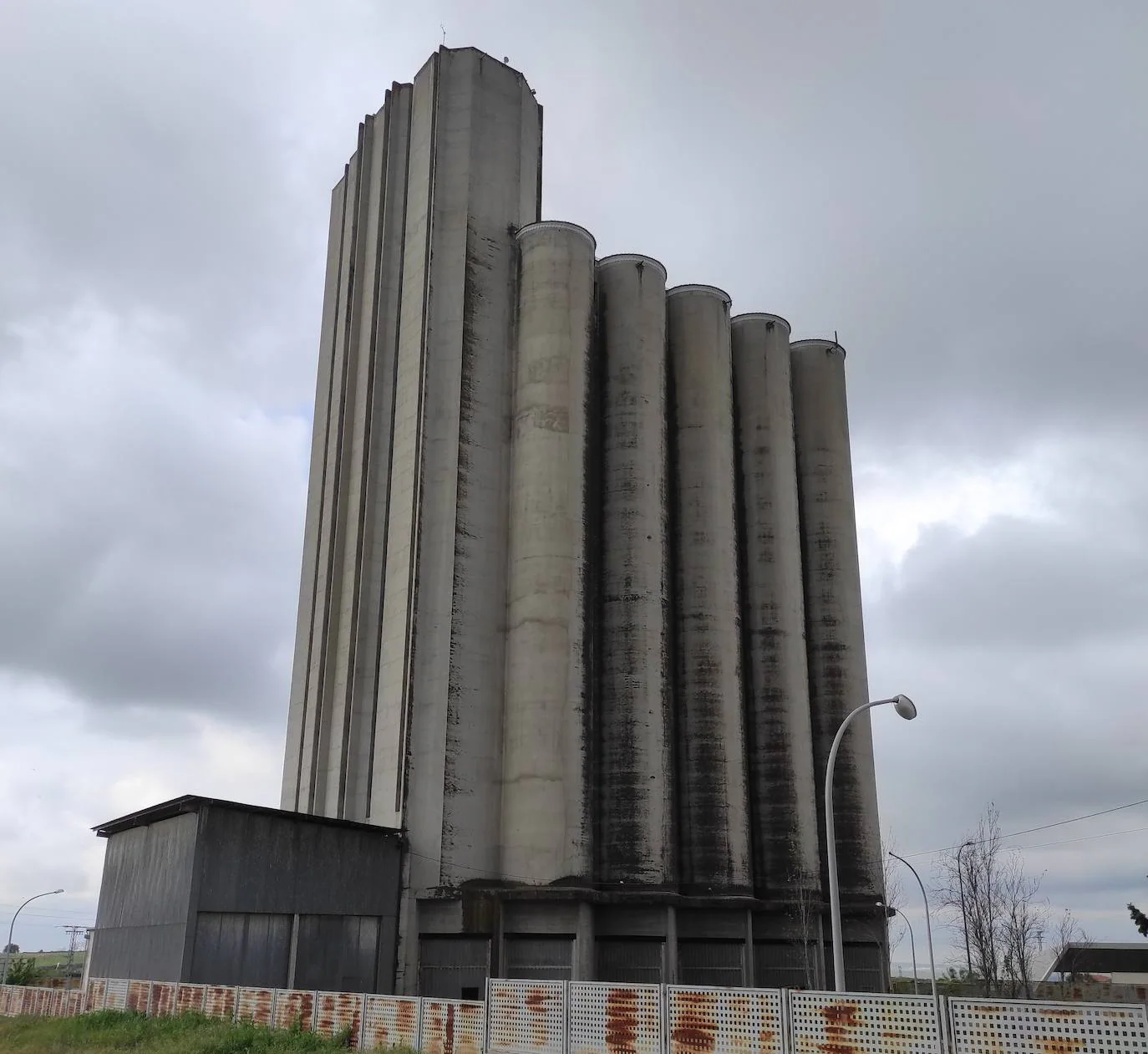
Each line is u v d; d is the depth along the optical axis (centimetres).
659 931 4112
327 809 4678
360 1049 2292
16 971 5731
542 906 4022
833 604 5456
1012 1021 1548
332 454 5397
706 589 4844
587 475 4700
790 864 4700
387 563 4762
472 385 4725
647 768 4372
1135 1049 1438
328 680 4900
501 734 4359
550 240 4900
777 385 5550
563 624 4384
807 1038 1739
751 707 4981
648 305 5069
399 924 3966
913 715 2589
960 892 5247
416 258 5069
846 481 5750
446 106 5169
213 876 3366
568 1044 2019
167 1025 2716
